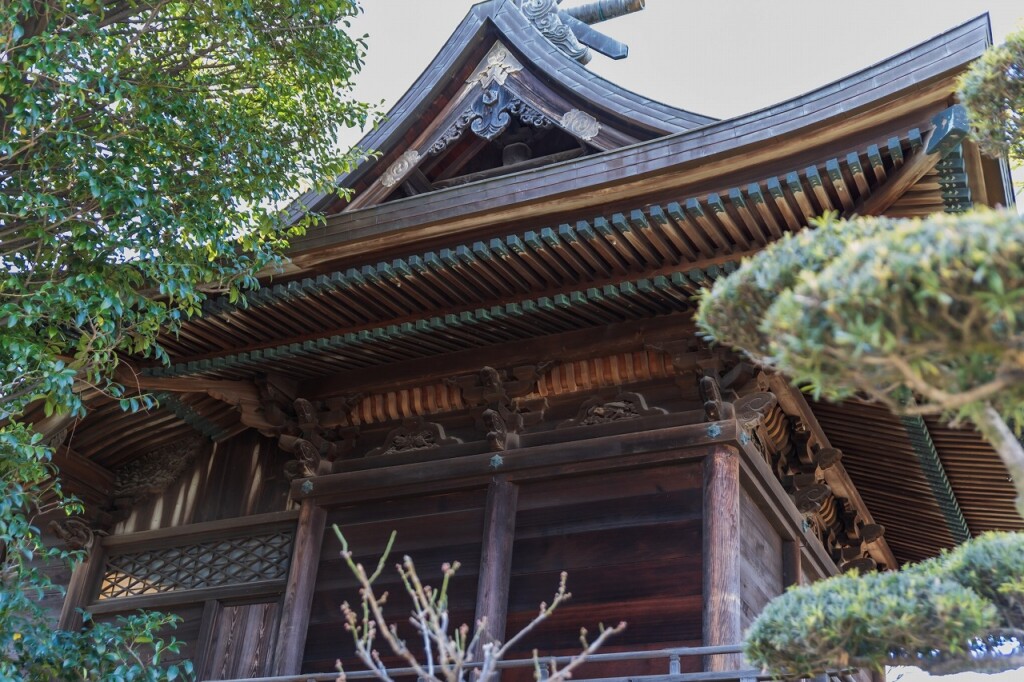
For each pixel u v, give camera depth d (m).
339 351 11.45
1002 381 4.04
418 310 10.78
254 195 9.39
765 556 10.81
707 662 9.17
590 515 10.41
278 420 12.26
